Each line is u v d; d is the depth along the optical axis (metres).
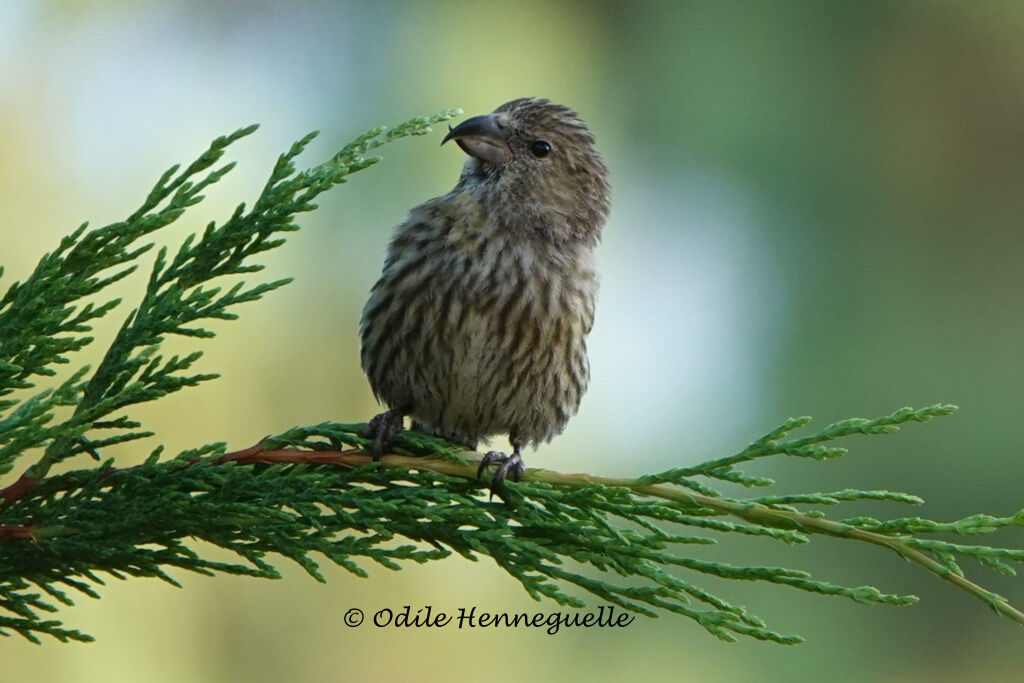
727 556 13.42
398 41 13.08
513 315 8.58
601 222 9.41
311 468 6.42
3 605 5.73
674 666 13.05
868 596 5.38
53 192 11.91
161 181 5.86
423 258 8.57
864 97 13.88
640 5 13.58
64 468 9.72
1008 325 13.81
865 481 13.45
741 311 13.87
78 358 10.37
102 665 9.98
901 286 13.79
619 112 13.63
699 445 13.64
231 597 10.90
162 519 5.73
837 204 13.85
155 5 12.91
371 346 8.80
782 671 13.21
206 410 10.92
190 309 5.88
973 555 5.47
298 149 6.09
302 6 13.02
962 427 13.46
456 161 12.71
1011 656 13.87
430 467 6.39
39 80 12.31
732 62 13.63
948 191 14.06
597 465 13.66
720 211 13.87
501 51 13.14
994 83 13.91
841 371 13.60
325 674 11.23
